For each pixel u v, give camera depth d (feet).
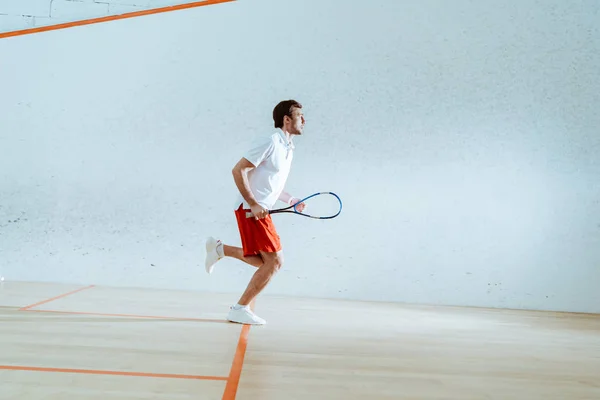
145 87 13.71
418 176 13.76
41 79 13.65
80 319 8.75
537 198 13.75
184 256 13.53
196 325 8.77
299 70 13.80
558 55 13.83
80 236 13.50
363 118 13.79
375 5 13.93
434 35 13.91
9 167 13.55
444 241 13.71
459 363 6.95
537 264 13.69
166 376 5.66
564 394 5.71
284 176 9.33
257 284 9.15
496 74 13.84
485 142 13.79
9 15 13.71
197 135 13.69
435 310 12.35
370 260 13.65
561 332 10.08
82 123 13.64
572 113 13.80
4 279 13.41
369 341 8.16
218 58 13.79
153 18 13.76
